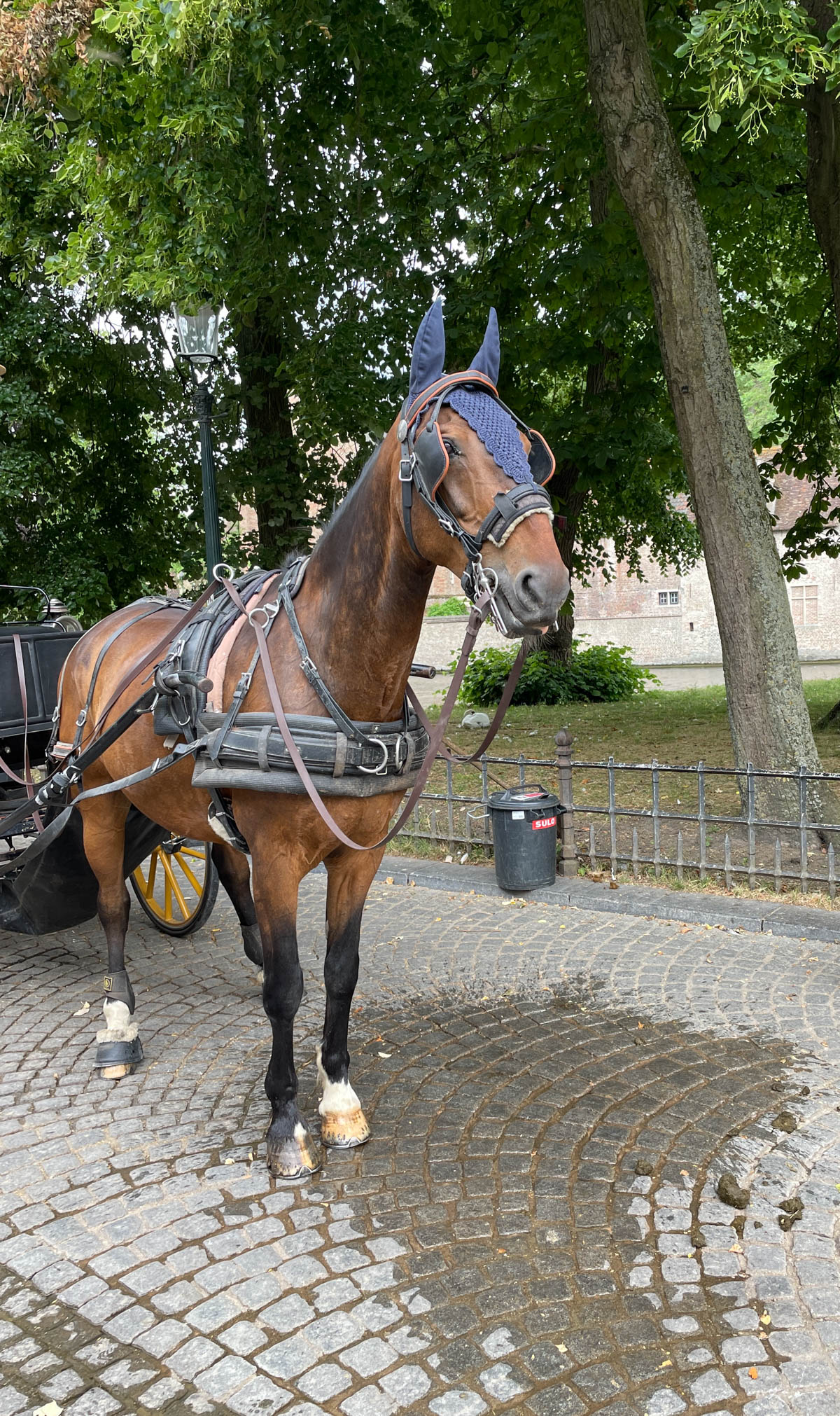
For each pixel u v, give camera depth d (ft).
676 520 60.59
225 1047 13.28
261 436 40.91
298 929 18.71
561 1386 7.14
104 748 11.51
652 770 19.56
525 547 6.61
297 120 31.53
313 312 36.22
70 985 15.87
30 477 36.40
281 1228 9.15
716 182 29.30
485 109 34.17
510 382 38.42
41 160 30.45
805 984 14.66
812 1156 10.10
